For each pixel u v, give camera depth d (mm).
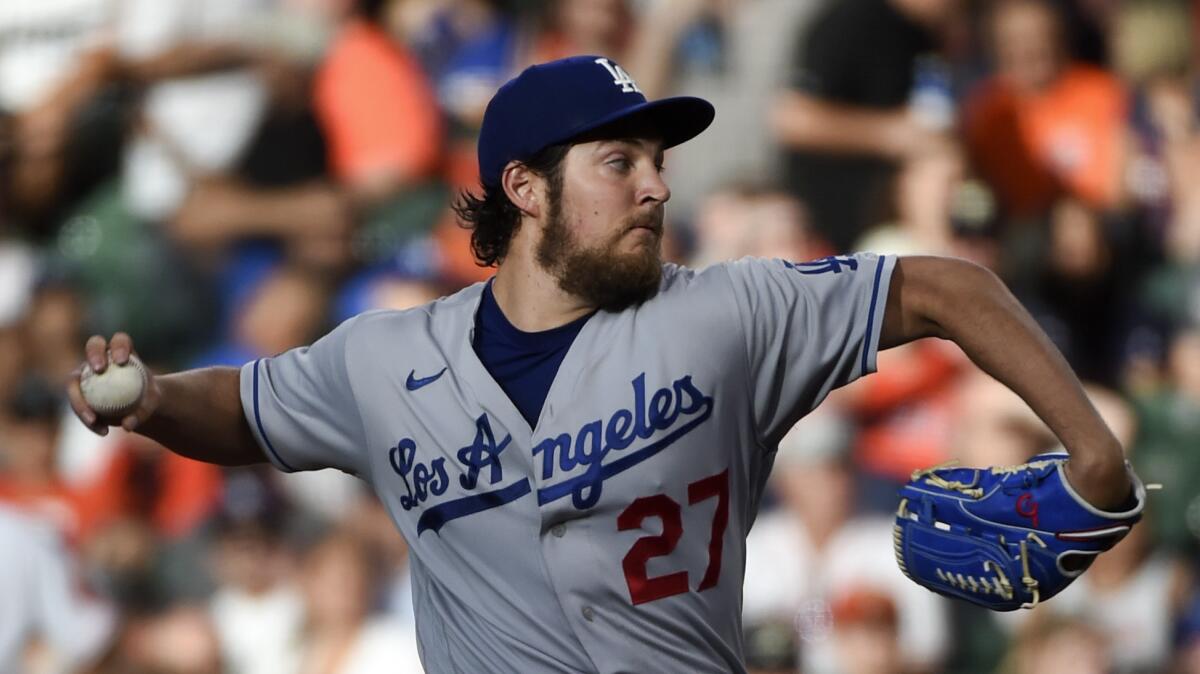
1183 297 27344
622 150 10344
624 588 10125
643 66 27625
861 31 27422
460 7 28016
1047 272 27234
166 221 26781
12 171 27219
